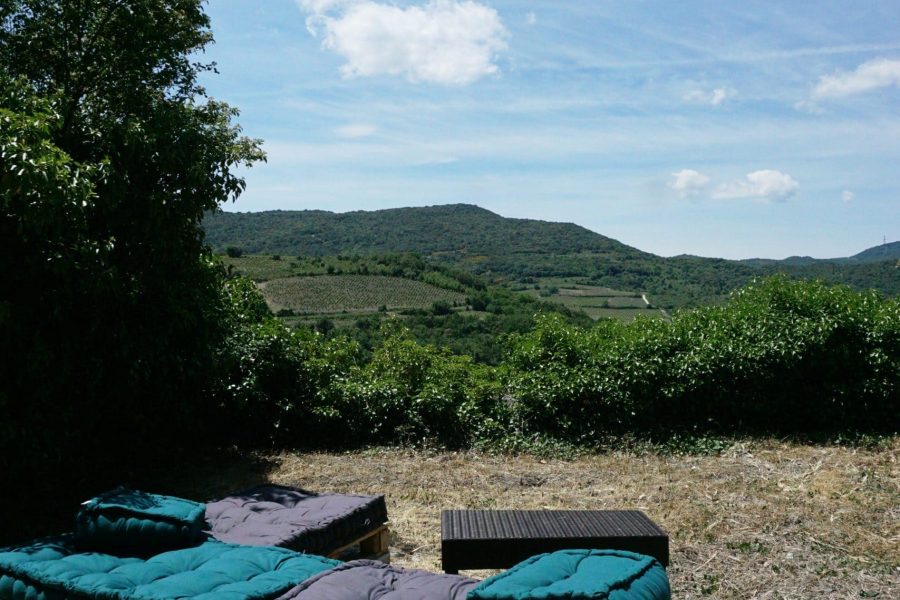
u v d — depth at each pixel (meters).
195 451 8.20
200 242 7.27
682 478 6.86
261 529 3.97
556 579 2.73
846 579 4.52
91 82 8.05
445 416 8.53
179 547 3.59
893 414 8.21
